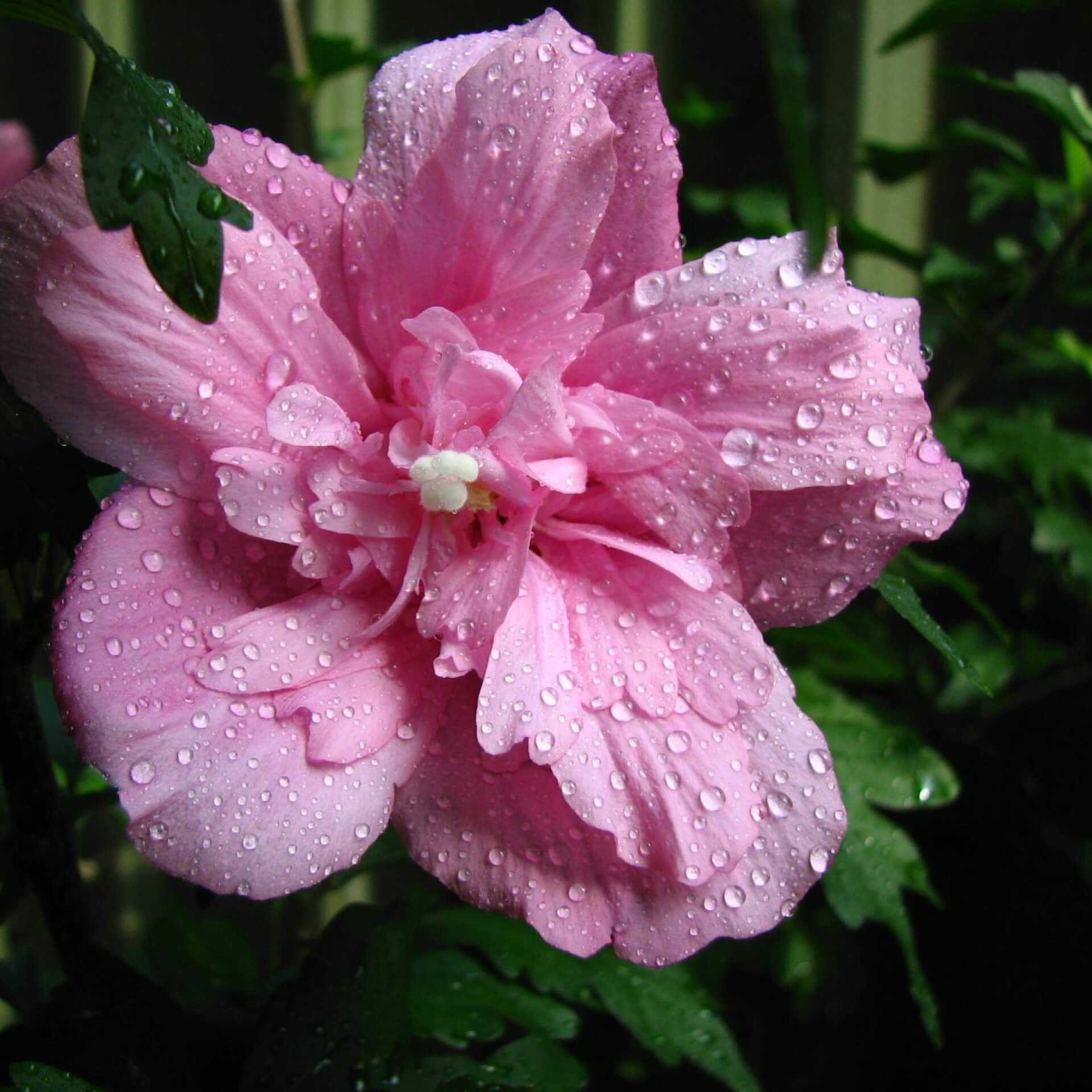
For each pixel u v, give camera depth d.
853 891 0.19
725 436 0.14
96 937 0.18
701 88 0.32
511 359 0.15
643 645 0.15
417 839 0.15
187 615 0.14
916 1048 0.29
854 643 0.20
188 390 0.14
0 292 0.13
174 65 0.32
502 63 0.14
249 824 0.13
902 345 0.15
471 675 0.15
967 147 0.33
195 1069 0.17
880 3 0.32
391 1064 0.16
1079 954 0.28
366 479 0.15
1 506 0.15
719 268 0.15
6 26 0.31
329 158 0.27
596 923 0.14
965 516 0.31
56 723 0.21
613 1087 0.27
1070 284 0.25
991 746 0.28
